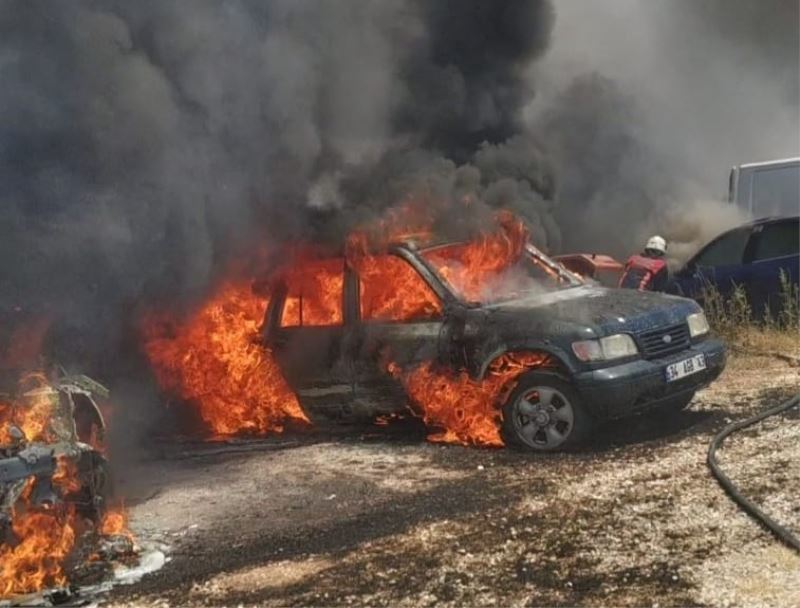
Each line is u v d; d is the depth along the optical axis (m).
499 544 4.63
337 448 7.05
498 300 7.12
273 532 5.17
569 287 7.59
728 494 5.03
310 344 7.45
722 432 6.29
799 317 10.06
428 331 6.98
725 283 10.83
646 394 6.46
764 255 10.73
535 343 6.51
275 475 6.42
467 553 4.55
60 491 4.66
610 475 5.68
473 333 6.78
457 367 6.84
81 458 4.87
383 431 7.47
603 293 7.30
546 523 4.88
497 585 4.13
